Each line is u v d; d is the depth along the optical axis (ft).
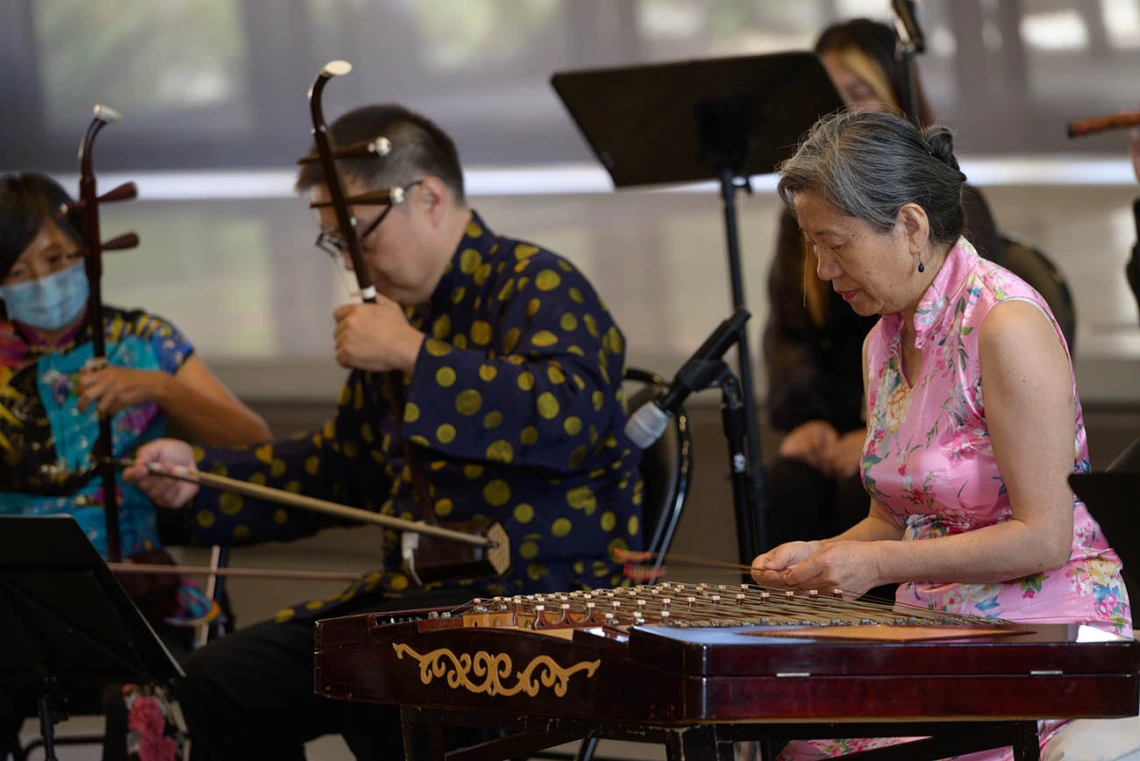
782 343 37.83
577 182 62.39
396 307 26.89
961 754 17.83
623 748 40.09
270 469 30.60
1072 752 18.80
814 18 59.31
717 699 14.82
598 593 19.04
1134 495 15.87
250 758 27.37
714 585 19.83
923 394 20.61
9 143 67.10
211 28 65.46
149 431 33.60
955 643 15.65
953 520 20.49
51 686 25.90
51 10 66.39
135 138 66.54
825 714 15.16
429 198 28.12
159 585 30.91
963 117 57.62
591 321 27.48
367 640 18.79
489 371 26.27
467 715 18.12
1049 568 19.33
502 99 62.69
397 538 28.32
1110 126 27.61
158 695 29.12
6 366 33.09
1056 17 56.90
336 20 64.03
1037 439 19.30
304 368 58.13
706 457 51.96
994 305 19.83
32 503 32.83
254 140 65.72
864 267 19.99
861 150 19.56
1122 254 55.88
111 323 33.81
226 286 63.87
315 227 65.46
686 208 61.46
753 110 31.24
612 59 61.46
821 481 36.27
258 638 27.32
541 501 27.37
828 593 19.26
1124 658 16.03
